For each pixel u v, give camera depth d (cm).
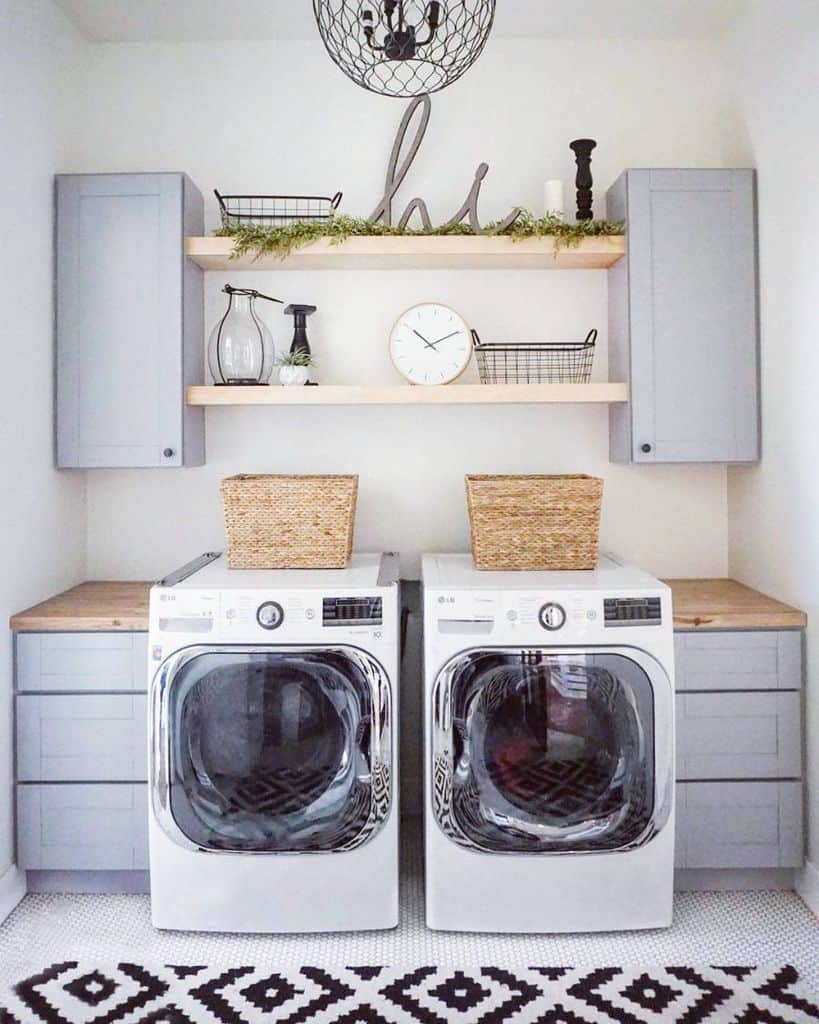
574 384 265
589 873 220
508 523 250
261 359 272
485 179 293
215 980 203
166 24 280
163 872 221
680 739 238
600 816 219
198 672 219
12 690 238
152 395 262
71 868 239
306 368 274
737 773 239
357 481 269
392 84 292
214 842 220
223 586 222
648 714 218
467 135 293
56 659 238
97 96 292
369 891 221
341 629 218
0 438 231
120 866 238
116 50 292
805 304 237
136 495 296
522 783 218
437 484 296
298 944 219
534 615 217
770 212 256
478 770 218
